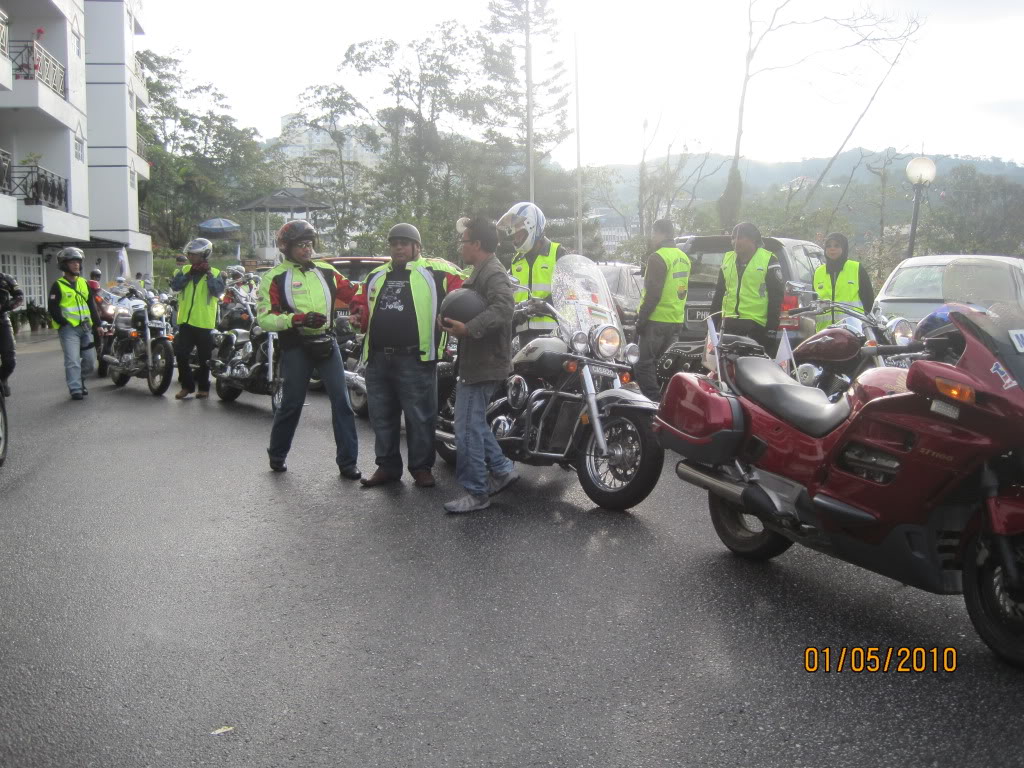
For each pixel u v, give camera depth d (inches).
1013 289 418.3
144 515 245.0
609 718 136.2
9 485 277.9
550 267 311.9
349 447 287.1
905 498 154.6
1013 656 146.6
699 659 156.3
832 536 170.1
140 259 1828.2
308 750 127.8
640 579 195.3
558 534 227.5
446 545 218.7
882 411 158.7
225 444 342.3
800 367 243.4
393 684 147.4
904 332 285.3
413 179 2428.6
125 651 159.8
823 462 171.8
